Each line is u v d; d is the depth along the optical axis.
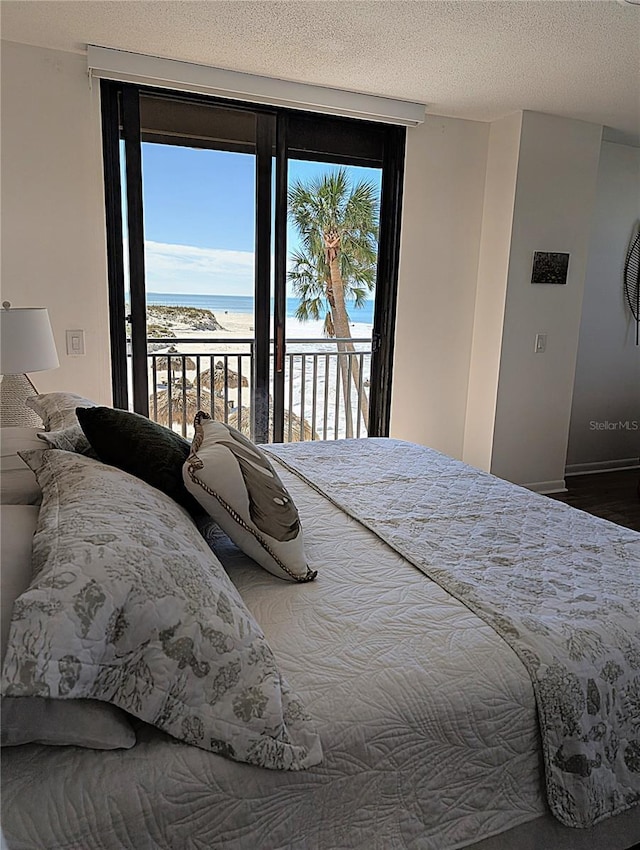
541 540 1.75
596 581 1.51
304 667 1.13
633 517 3.85
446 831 1.11
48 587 0.87
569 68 2.82
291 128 3.42
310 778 0.99
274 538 1.44
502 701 1.14
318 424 4.01
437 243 3.86
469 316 4.07
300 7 2.26
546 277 3.90
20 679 0.80
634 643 1.28
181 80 2.91
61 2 2.27
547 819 1.19
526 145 3.63
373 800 1.05
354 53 2.72
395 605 1.36
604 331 4.70
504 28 2.39
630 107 3.43
